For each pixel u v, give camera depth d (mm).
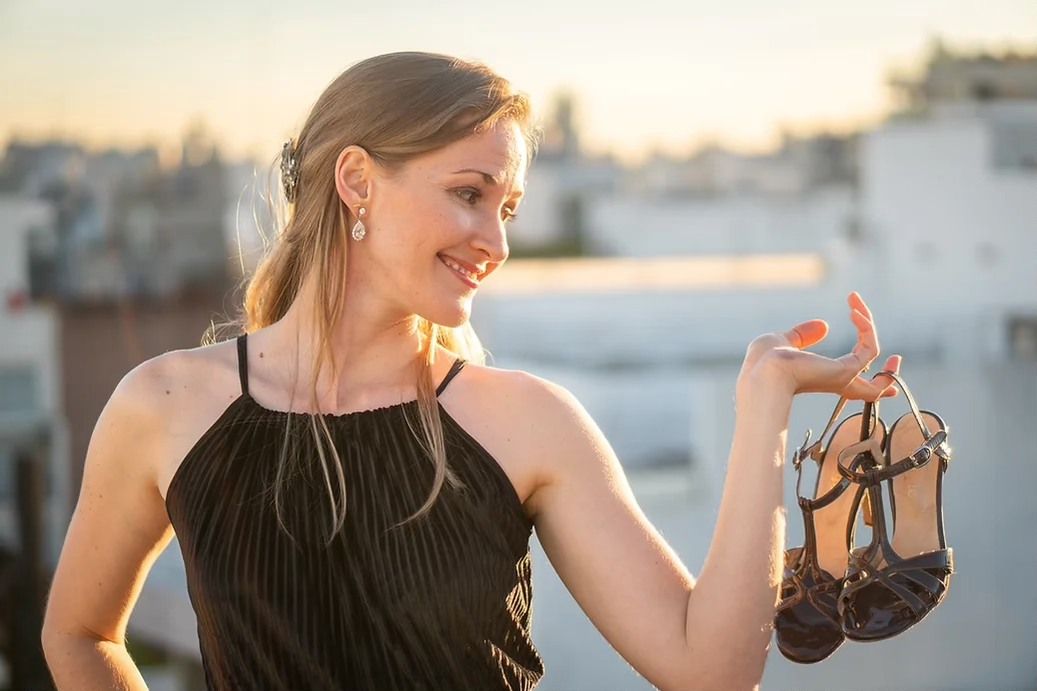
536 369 9555
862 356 1738
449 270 1730
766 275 15328
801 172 20609
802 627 1824
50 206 17156
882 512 1783
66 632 1878
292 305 1812
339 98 1767
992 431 6891
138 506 1818
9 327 15367
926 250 13094
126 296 17188
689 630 1653
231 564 1694
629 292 10992
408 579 1672
